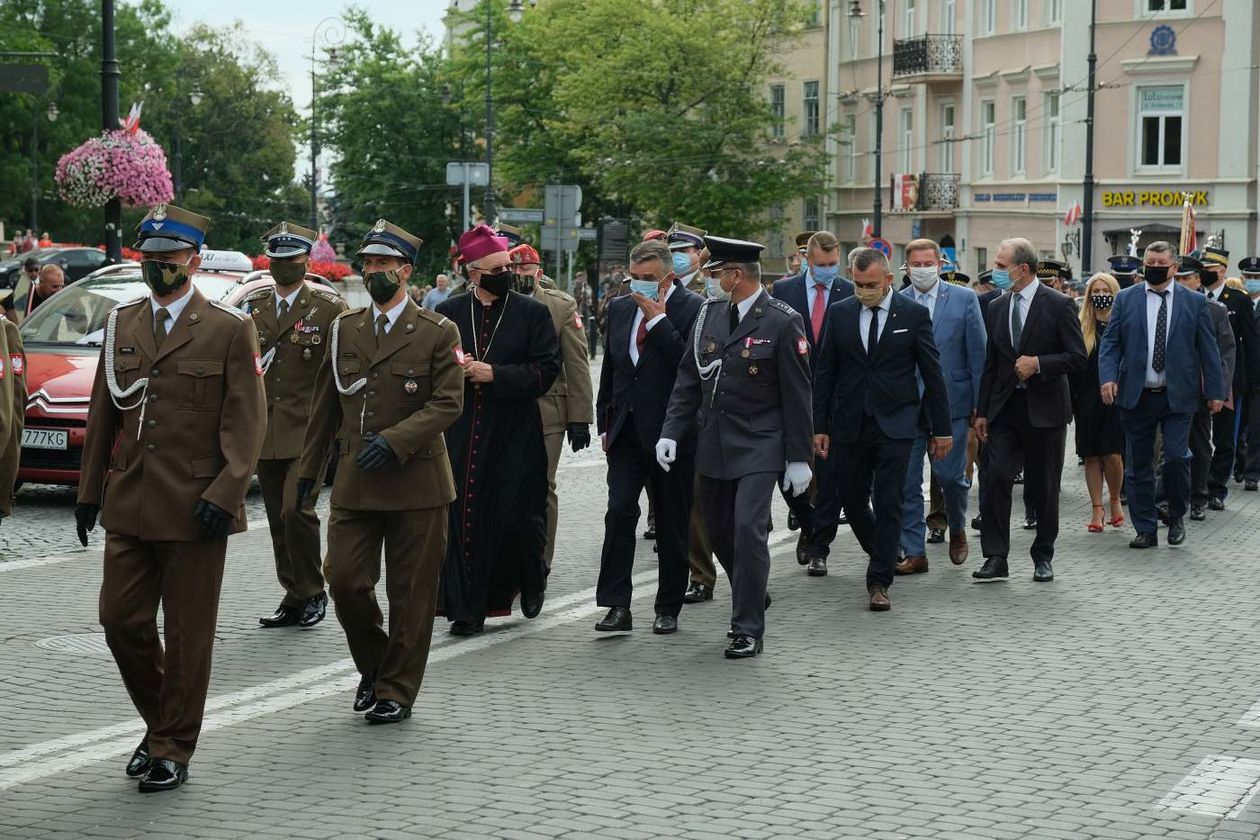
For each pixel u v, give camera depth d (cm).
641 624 1010
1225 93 4331
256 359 688
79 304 1692
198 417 679
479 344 948
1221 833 628
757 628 924
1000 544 1174
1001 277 1462
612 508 988
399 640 781
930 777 696
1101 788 684
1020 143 4872
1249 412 1761
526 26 6488
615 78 5644
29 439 1498
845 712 803
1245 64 4297
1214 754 738
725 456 929
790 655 927
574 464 1922
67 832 618
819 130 5991
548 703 817
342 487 777
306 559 993
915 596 1108
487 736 755
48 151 7688
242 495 674
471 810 645
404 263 783
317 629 996
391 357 776
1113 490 1441
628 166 5644
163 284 680
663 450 938
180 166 8625
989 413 1177
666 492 983
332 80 7550
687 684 858
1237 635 991
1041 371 1152
